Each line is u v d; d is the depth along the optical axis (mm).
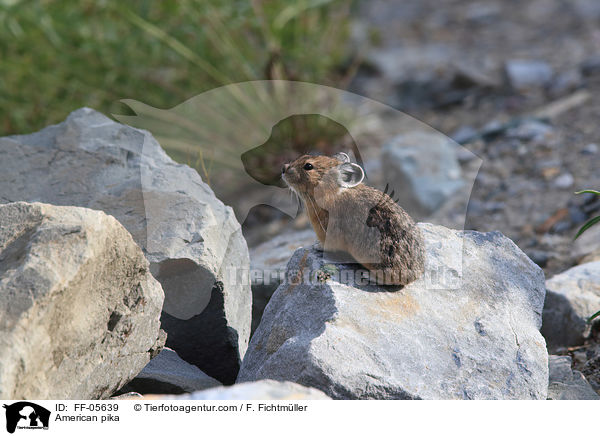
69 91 18844
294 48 21125
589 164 17969
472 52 29188
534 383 8484
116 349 7926
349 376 7793
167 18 19438
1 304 6508
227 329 10352
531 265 10148
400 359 8266
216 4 19766
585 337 11297
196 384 9625
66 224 7164
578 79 23656
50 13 18625
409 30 33188
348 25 25047
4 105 18266
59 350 6957
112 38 18875
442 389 8125
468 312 9141
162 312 10164
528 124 20688
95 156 11133
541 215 16422
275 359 8352
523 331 9086
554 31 30156
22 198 10914
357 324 8516
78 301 7164
